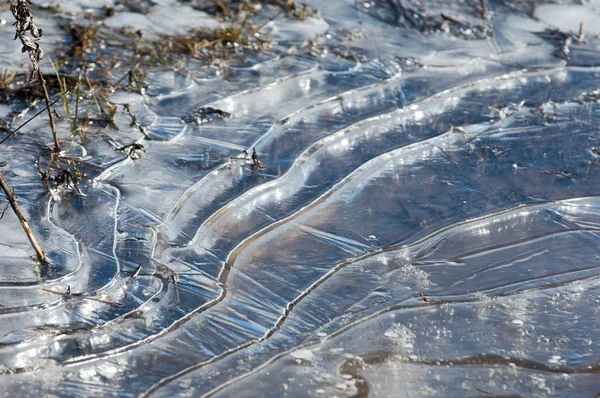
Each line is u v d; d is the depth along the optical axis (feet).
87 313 13.85
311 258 16.10
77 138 18.85
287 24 25.72
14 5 16.05
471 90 23.02
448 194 18.49
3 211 16.03
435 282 15.64
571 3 28.48
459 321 14.58
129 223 16.25
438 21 26.66
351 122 20.97
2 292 13.98
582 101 22.76
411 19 26.71
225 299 14.69
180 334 13.75
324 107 21.48
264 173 18.45
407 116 21.57
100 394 12.46
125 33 23.89
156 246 15.70
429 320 14.58
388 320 14.55
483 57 24.84
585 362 13.67
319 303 14.88
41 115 19.57
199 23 25.03
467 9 27.66
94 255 15.24
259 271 15.57
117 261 15.15
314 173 18.94
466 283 15.66
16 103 20.01
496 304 15.06
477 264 16.21
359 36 25.45
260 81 22.40
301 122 20.71
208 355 13.39
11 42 22.40
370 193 18.39
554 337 14.25
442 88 22.95
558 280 15.79
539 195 18.56
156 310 14.16
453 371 13.41
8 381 12.50
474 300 15.16
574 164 19.79
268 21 25.79
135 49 23.13
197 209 17.04
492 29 26.50
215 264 15.58
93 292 14.26
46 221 15.98
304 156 19.27
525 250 16.69
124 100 20.68
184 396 12.55
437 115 21.79
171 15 25.35
